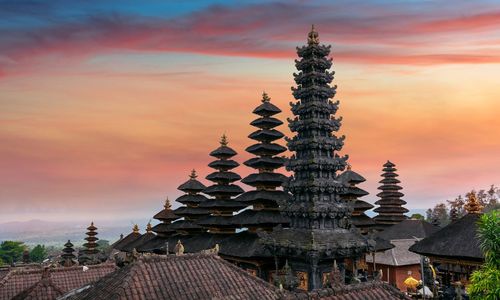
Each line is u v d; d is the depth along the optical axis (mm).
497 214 28250
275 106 58375
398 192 85000
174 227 67312
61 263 76188
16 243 150500
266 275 45656
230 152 62312
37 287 32875
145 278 23594
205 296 23547
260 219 48844
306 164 40562
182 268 25406
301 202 41000
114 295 22016
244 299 24156
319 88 42188
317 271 38062
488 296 25375
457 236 45562
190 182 69625
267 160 53531
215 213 58719
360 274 58562
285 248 39219
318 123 41250
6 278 37188
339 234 39438
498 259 26781
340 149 43031
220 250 49781
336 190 41125
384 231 77062
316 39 43469
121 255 36000
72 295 28391
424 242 48562
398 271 62719
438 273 55344
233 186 60812
